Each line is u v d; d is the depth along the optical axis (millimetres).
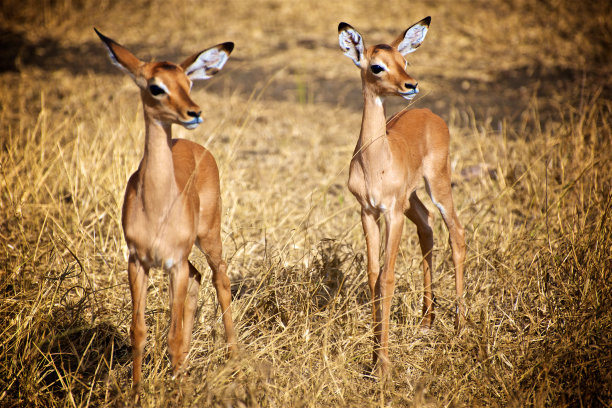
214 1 30109
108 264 10617
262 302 9211
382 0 29484
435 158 9367
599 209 10484
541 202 12047
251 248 11211
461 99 19438
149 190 6828
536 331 8797
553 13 26062
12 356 7887
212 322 8773
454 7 27906
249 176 14648
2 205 11609
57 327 8828
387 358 8164
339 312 8969
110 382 7797
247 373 7863
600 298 8617
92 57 24031
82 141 13523
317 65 23062
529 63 22031
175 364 7254
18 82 20734
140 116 16391
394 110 18703
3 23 27672
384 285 8289
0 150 12547
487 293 9648
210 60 7145
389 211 8328
